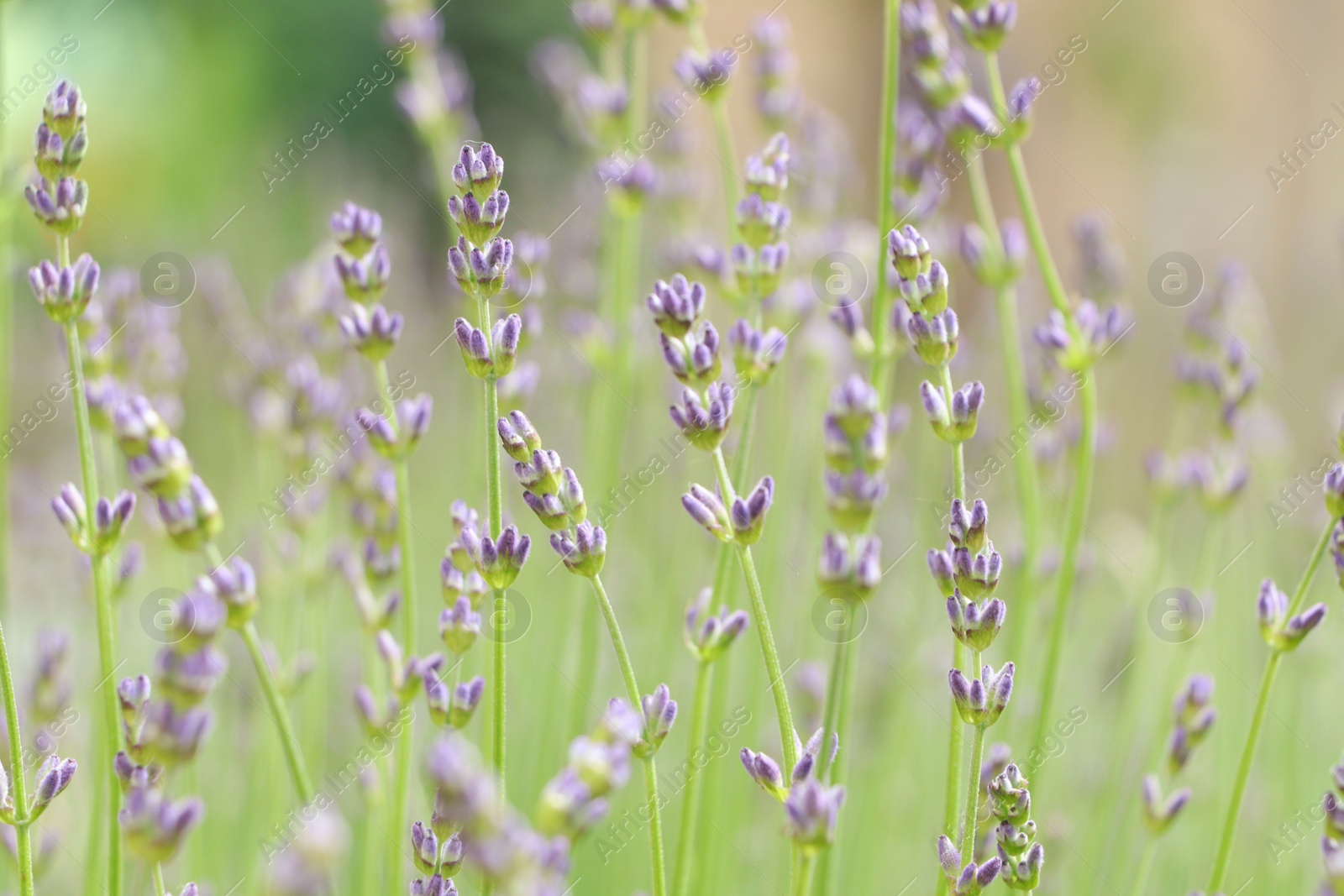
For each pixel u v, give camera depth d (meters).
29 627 1.24
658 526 1.27
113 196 2.53
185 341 1.64
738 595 1.05
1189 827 1.10
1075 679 1.25
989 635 0.88
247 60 2.88
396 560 0.98
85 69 2.53
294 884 0.81
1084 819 1.09
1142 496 1.68
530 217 1.91
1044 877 1.02
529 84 3.15
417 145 3.06
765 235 0.96
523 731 1.10
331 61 3.06
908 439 1.51
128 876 1.00
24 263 1.07
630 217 1.08
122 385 1.02
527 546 0.88
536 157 2.09
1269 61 2.14
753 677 1.06
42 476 1.45
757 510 0.89
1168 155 1.83
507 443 0.88
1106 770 1.07
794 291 1.07
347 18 3.08
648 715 0.88
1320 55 2.13
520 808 1.07
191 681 0.84
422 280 1.92
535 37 3.17
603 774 0.82
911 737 1.15
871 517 0.94
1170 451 1.08
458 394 1.59
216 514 0.92
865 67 2.27
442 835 0.88
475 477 1.06
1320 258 1.89
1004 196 2.23
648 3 1.08
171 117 2.65
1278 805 1.10
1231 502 1.05
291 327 1.09
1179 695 0.96
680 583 1.19
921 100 1.01
